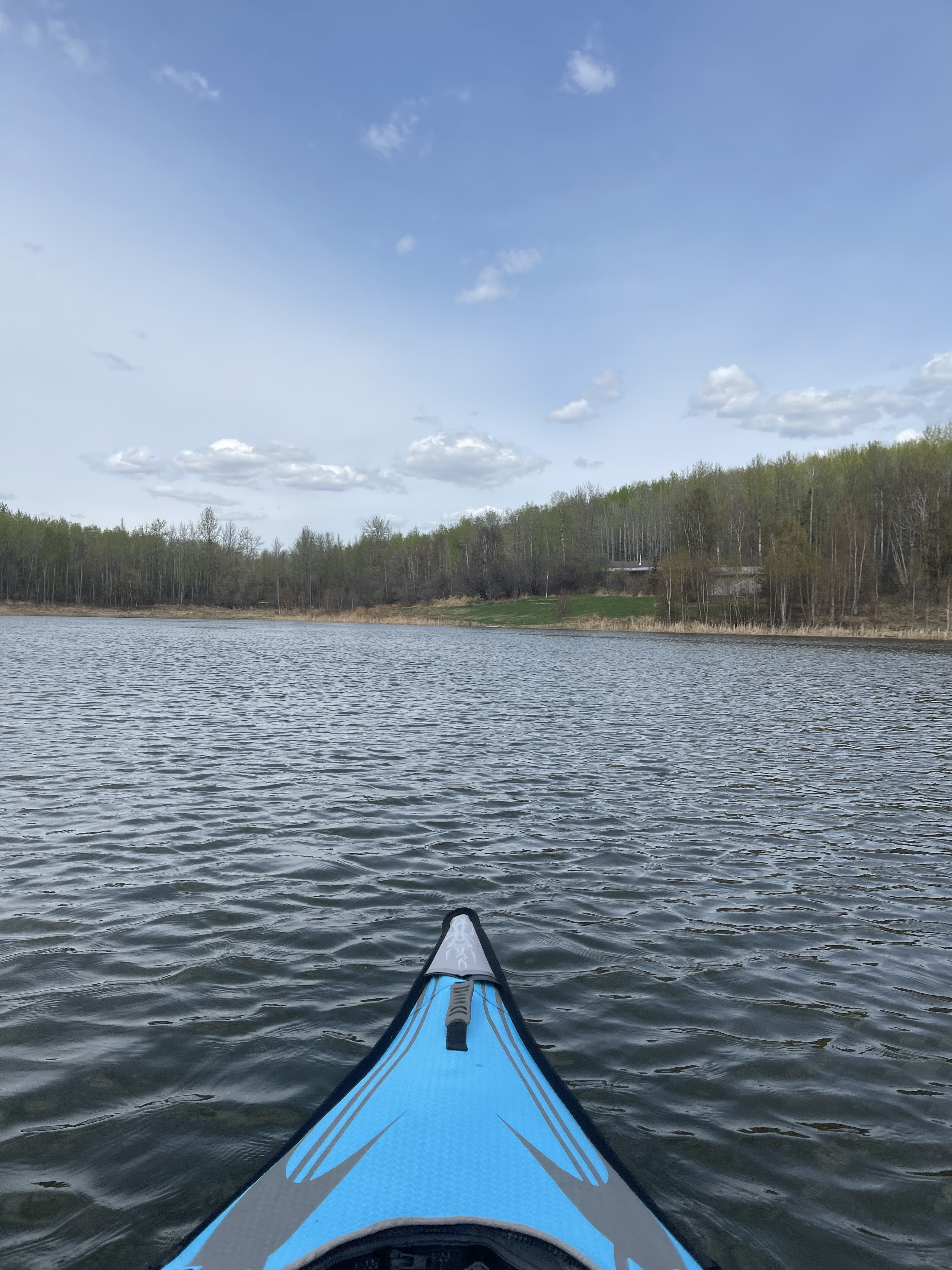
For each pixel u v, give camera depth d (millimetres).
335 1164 3264
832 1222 3764
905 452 109188
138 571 139625
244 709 21062
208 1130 4297
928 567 83062
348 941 6832
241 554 152125
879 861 9336
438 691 26875
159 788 11945
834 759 15297
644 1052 5211
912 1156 4262
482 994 4848
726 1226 3717
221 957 6469
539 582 125062
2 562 134875
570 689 27984
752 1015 5734
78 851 9000
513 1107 3701
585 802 11766
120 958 6395
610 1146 3686
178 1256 2791
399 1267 2814
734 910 7801
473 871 8703
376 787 12344
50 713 19406
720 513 103562
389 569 148875
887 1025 5660
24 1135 4223
